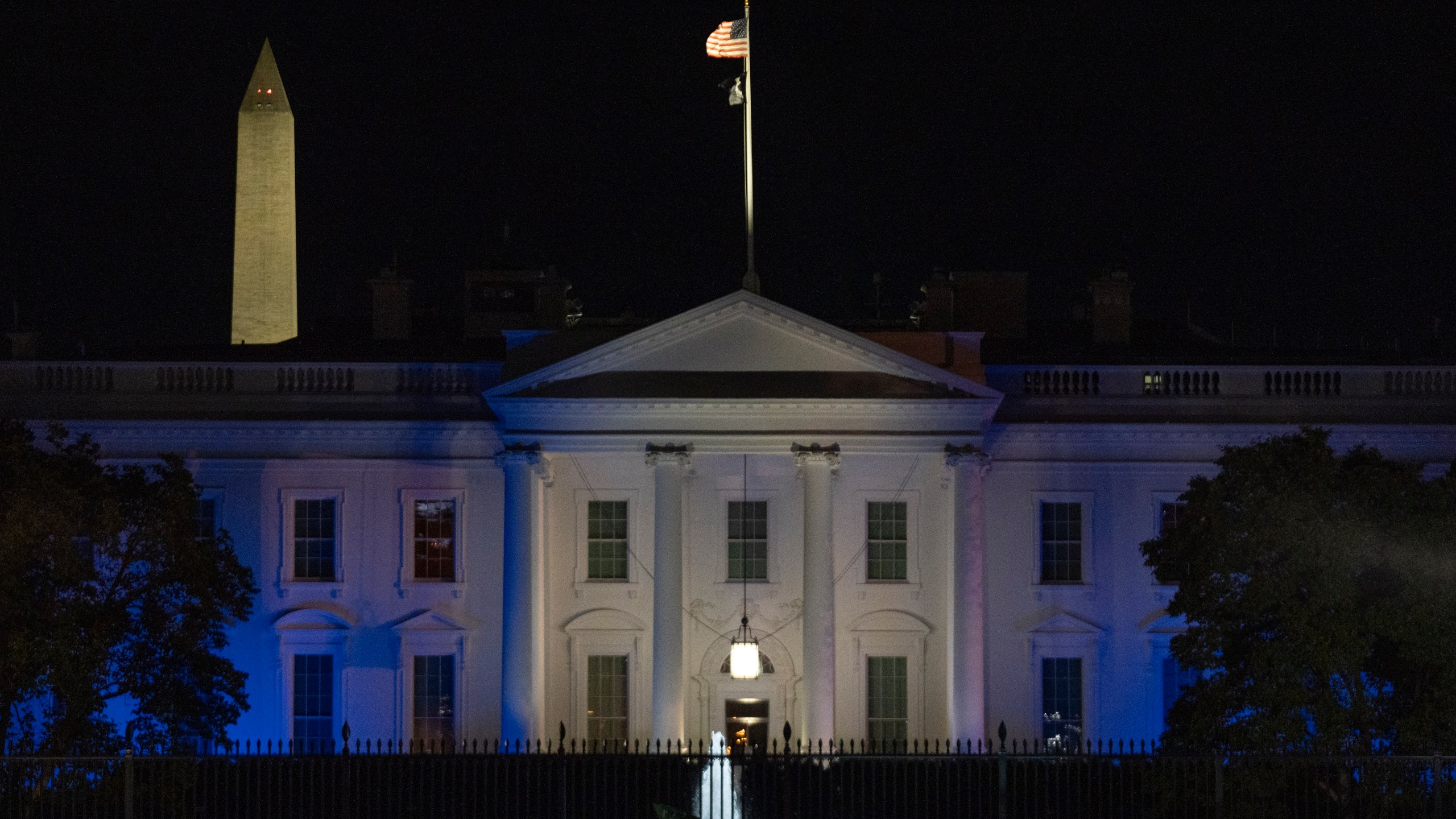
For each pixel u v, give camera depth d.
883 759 60.78
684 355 82.50
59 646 66.81
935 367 81.88
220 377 87.25
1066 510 87.19
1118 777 70.56
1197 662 66.56
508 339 85.38
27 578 68.31
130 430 86.31
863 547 85.81
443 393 87.38
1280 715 63.28
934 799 68.50
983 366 87.19
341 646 86.31
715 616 85.94
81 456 73.44
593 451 82.31
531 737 82.06
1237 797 60.53
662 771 72.44
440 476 86.88
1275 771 60.41
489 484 86.81
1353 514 64.50
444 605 86.62
